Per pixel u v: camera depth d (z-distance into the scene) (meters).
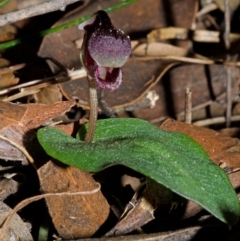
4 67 0.25
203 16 0.29
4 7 0.28
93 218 0.20
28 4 0.29
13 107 0.21
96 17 0.19
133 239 0.20
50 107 0.21
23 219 0.21
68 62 0.26
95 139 0.20
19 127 0.21
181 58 0.26
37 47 0.27
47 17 0.29
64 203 0.20
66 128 0.21
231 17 0.29
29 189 0.21
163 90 0.26
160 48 0.27
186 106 0.23
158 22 0.27
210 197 0.19
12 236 0.20
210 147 0.21
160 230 0.21
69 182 0.20
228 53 0.27
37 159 0.21
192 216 0.21
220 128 0.26
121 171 0.22
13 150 0.21
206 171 0.19
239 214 0.19
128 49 0.19
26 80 0.25
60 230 0.20
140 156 0.19
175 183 0.18
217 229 0.20
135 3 0.27
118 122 0.20
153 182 0.20
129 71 0.26
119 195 0.22
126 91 0.25
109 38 0.19
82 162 0.19
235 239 0.20
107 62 0.19
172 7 0.27
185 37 0.27
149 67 0.26
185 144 0.20
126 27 0.27
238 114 0.26
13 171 0.21
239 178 0.21
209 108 0.26
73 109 0.25
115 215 0.21
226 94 0.26
